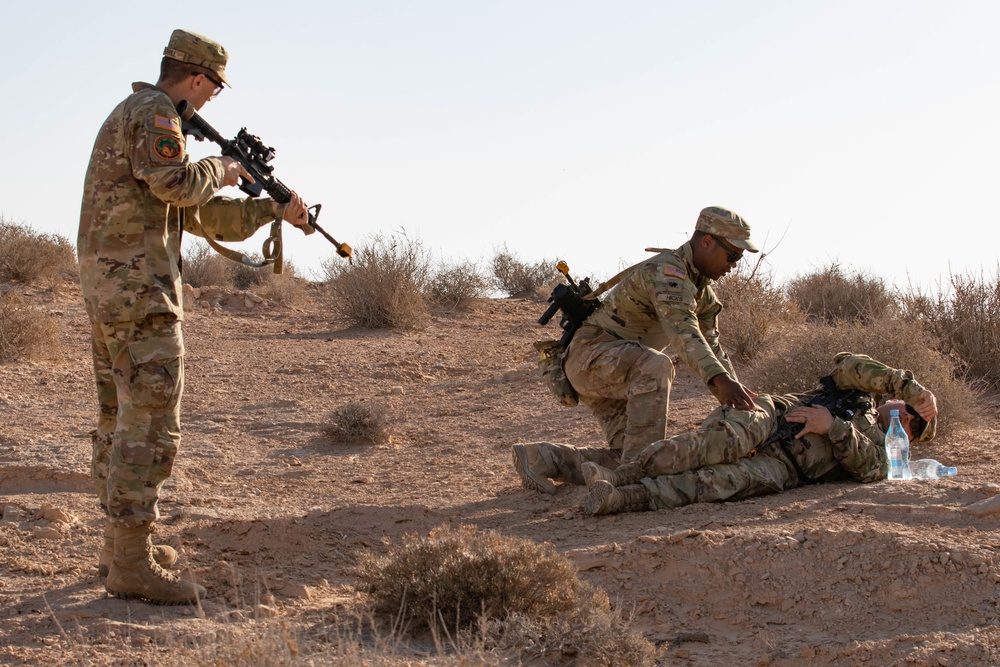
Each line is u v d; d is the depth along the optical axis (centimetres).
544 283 2316
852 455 585
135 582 427
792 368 889
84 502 599
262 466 773
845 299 1591
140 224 415
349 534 564
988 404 867
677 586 452
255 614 406
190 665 354
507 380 1141
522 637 382
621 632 384
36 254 1727
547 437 868
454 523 589
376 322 1583
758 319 1123
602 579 465
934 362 820
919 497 517
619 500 559
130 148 410
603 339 638
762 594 436
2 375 1065
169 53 438
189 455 789
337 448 853
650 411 600
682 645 408
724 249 616
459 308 1883
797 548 455
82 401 976
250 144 458
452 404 1041
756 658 390
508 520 591
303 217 478
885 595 418
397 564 427
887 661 372
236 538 539
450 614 411
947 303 1012
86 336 1361
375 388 1127
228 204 472
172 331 421
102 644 383
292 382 1142
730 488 567
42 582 460
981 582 409
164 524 558
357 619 420
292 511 605
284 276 1955
